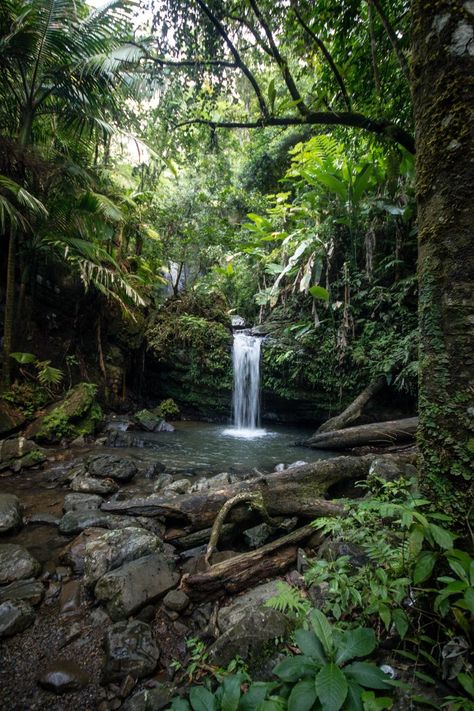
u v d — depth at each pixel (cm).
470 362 148
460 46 145
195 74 336
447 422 154
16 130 617
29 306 674
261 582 236
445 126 151
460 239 149
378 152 513
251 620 186
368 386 702
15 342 646
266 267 927
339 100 374
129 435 627
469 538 144
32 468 477
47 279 739
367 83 356
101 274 700
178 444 643
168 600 220
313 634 142
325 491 340
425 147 161
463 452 148
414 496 161
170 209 966
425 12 159
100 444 604
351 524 224
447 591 123
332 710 107
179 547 289
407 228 708
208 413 917
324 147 706
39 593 233
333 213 764
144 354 917
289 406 852
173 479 454
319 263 756
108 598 219
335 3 306
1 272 679
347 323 727
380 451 588
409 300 706
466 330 148
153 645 192
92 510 330
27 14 505
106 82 580
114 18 529
